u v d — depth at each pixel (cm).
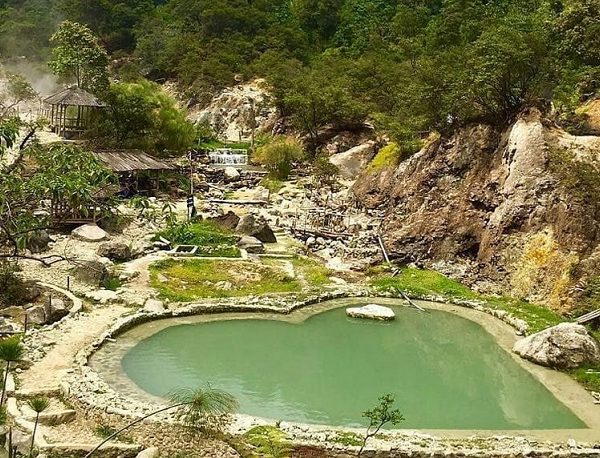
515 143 3950
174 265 3631
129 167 5153
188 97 9956
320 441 1931
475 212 4072
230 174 6341
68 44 6469
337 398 2334
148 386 2311
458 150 4384
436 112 4741
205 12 11194
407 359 2755
